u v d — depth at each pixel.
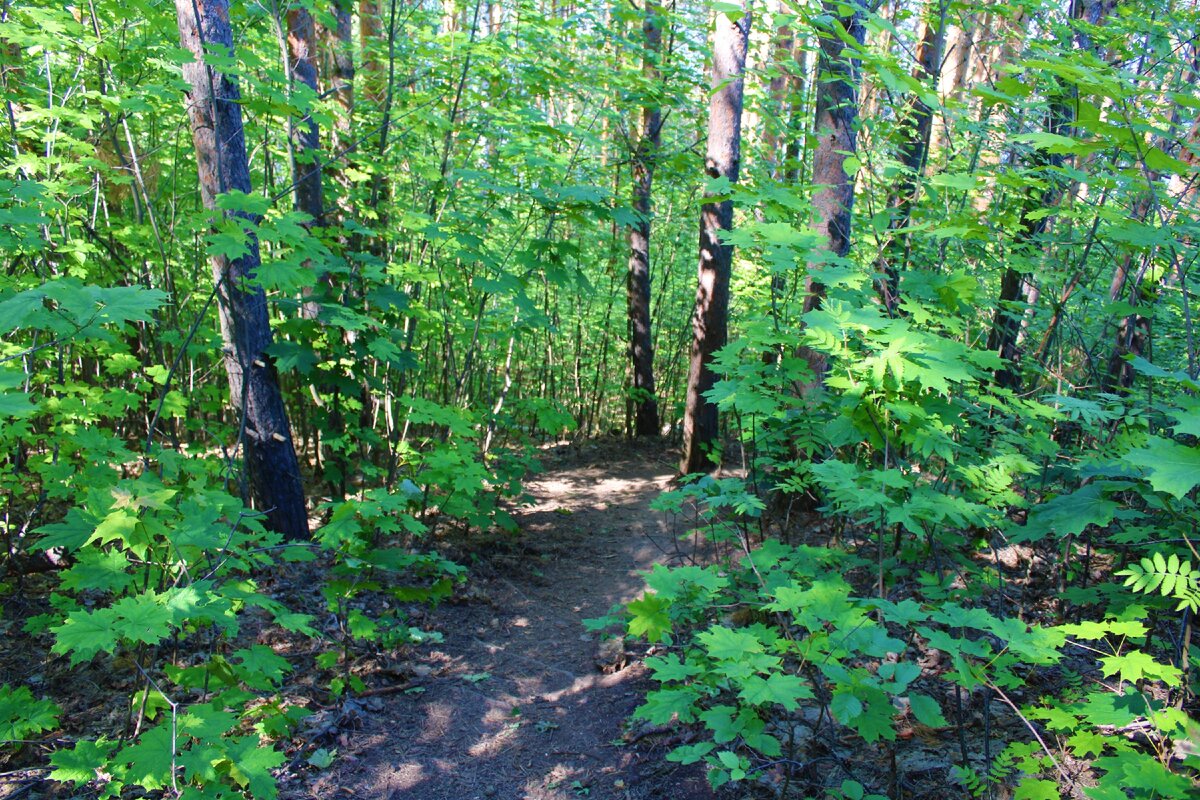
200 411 6.82
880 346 2.56
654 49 8.48
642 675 4.03
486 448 6.60
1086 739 2.17
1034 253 3.82
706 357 7.87
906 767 2.79
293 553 3.16
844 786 2.34
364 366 5.91
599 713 3.73
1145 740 2.58
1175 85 3.83
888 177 3.59
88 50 4.83
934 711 2.06
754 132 9.01
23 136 4.92
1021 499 2.94
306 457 7.46
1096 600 2.83
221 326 5.09
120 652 3.80
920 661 3.47
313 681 3.84
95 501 2.66
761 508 3.07
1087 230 3.86
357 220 7.13
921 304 3.01
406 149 6.93
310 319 5.54
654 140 9.51
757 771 2.34
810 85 5.88
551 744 3.50
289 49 6.50
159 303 2.31
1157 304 4.05
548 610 5.06
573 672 4.19
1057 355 4.18
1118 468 2.37
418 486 5.57
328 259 5.45
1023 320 4.49
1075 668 3.26
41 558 4.67
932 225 3.03
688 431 8.16
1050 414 2.97
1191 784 1.79
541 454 9.95
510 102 7.01
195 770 2.10
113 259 5.57
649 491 8.14
